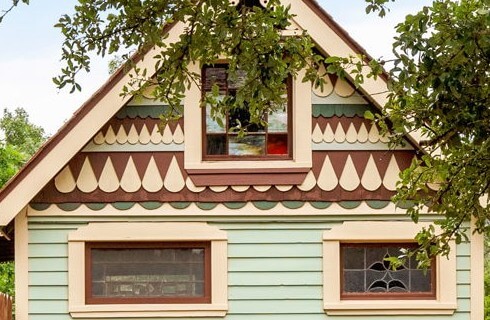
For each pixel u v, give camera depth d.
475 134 4.70
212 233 8.42
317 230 8.45
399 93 4.80
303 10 8.09
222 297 8.41
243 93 5.34
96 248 8.47
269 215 8.44
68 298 8.35
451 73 4.35
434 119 4.91
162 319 8.40
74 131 8.05
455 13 4.43
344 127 8.42
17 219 8.35
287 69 5.28
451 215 5.65
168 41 7.95
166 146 8.44
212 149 8.56
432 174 5.71
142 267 8.49
